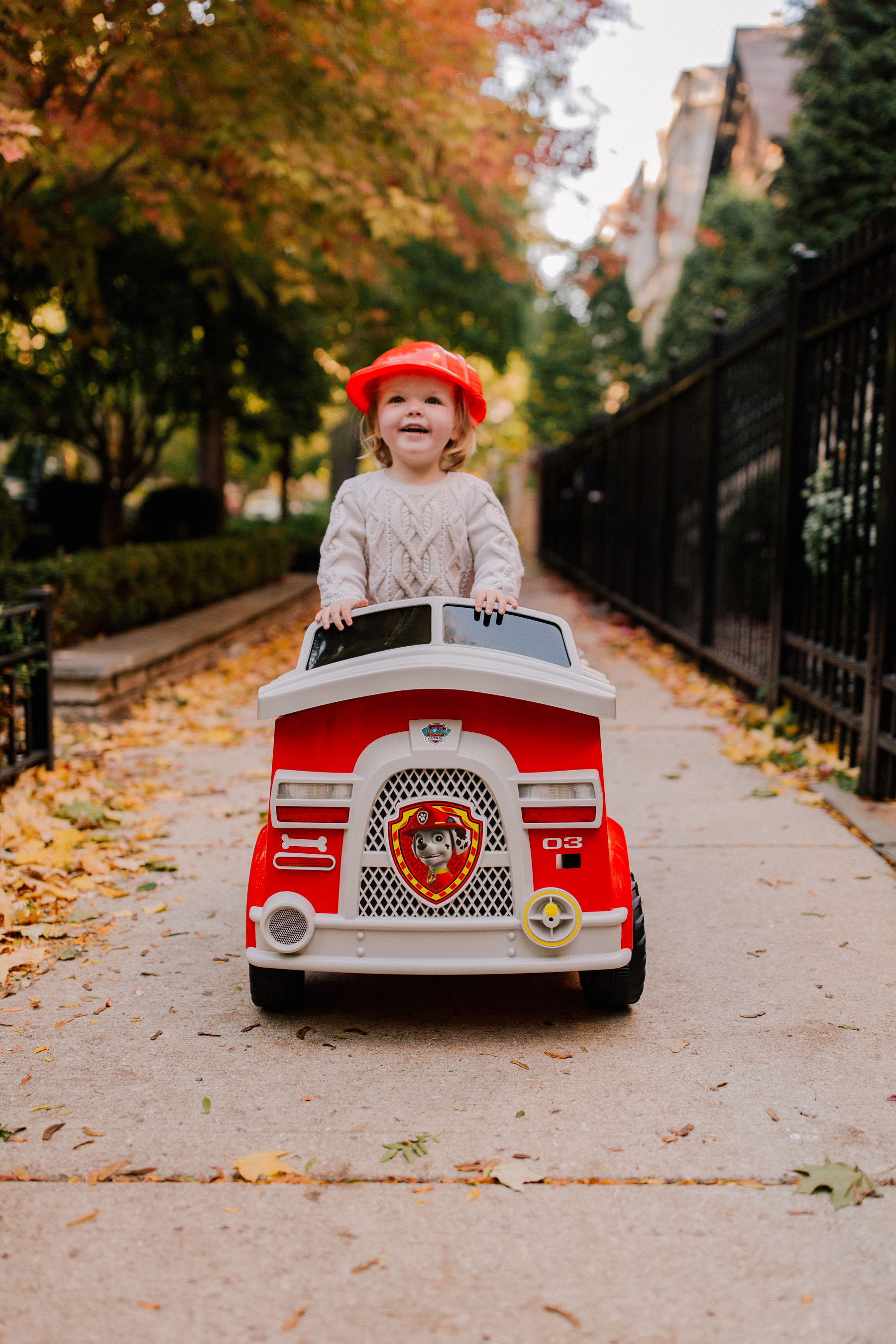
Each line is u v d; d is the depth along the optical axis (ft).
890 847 15.28
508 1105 8.79
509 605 9.96
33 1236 7.09
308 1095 8.93
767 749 20.42
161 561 32.27
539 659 9.62
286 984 10.24
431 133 26.13
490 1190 7.61
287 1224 7.22
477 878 9.60
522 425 117.50
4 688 18.47
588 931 9.64
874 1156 8.04
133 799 17.58
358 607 10.08
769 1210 7.38
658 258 105.81
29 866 14.02
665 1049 9.79
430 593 10.72
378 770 9.45
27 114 17.83
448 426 10.64
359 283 42.55
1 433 48.52
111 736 22.24
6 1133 8.27
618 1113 8.65
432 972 9.48
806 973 11.44
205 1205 7.43
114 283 40.40
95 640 28.12
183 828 16.47
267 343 44.39
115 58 20.35
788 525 22.12
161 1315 6.40
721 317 28.50
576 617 43.68
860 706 18.54
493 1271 6.79
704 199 66.54
